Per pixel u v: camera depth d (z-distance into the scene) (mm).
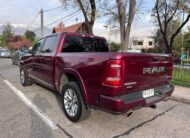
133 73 3504
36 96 6410
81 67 3898
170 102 6074
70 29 31531
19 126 4145
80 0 13641
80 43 5449
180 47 44281
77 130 3998
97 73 3531
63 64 4531
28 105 5492
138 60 3561
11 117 4621
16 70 13945
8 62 22703
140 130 4055
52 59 5051
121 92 3375
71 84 4246
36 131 3932
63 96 4582
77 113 4156
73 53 4305
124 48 11125
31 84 7840
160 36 43750
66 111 4504
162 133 3953
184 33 44219
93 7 13898
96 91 3586
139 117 4723
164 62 4348
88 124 4270
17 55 17422
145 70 3756
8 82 8922
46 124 4254
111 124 4289
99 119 4520
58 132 3908
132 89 3551
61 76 4684
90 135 3805
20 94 6648
